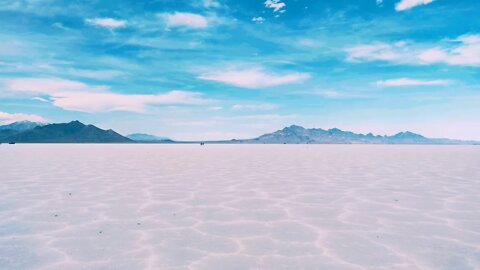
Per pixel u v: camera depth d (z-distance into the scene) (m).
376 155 37.19
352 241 5.62
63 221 6.85
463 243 5.52
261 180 13.27
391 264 4.64
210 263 4.65
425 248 5.28
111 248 5.25
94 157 30.17
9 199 9.13
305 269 4.46
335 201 8.98
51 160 25.44
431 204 8.59
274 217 7.23
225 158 29.61
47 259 4.80
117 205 8.40
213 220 6.96
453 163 23.53
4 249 5.21
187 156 33.12
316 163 23.16
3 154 35.75
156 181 12.88
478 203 8.73
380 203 8.73
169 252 5.08
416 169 18.31
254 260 4.77
